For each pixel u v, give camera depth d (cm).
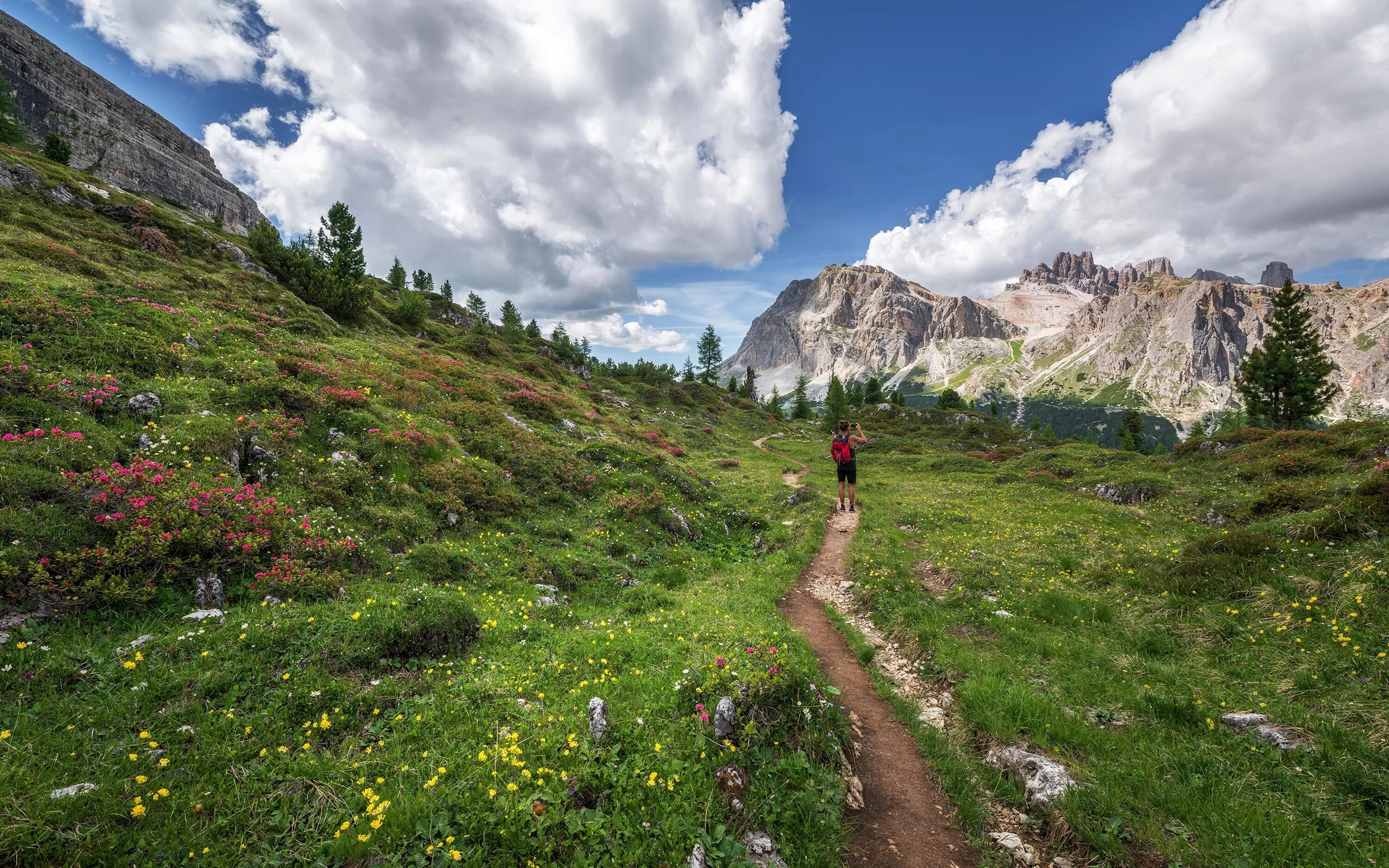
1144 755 654
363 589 1036
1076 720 735
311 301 4712
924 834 603
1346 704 659
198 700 648
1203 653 880
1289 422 5428
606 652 935
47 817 450
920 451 6266
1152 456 3881
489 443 2156
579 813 528
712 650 880
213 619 834
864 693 920
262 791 533
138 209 4259
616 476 2294
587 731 661
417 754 606
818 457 5912
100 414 1254
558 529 1691
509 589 1243
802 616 1276
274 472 1356
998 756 714
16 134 6712
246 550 995
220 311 2662
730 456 5216
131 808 482
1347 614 845
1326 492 1560
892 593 1323
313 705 674
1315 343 5250
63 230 3362
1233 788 576
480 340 6122
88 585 800
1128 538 1756
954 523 2064
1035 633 1041
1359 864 465
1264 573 1057
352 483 1452
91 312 1777
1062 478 3194
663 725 684
